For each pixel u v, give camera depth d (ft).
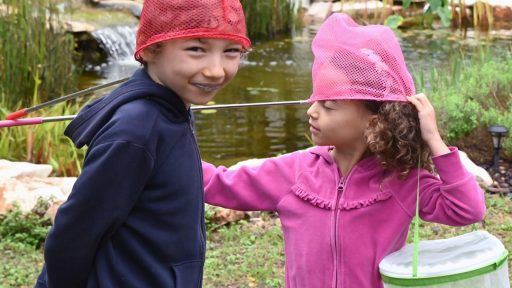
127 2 37.47
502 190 17.24
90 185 6.66
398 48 8.07
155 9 6.82
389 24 19.24
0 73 23.70
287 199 8.34
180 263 7.13
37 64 24.53
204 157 21.77
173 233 7.04
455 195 7.69
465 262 7.49
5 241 14.65
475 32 38.04
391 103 7.81
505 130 18.35
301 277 8.19
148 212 6.95
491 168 18.65
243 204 8.49
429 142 7.79
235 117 25.39
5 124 8.65
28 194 15.69
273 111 26.08
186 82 6.93
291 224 8.30
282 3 39.70
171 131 6.95
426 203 7.92
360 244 8.00
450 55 32.94
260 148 22.66
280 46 36.58
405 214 7.98
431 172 8.37
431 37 36.88
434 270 7.43
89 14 35.65
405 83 7.96
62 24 26.12
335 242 8.04
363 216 8.03
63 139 21.20
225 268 13.65
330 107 7.99
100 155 6.66
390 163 7.91
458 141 19.75
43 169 17.70
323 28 8.14
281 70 32.01
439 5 18.08
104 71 32.14
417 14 40.60
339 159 8.30
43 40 24.61
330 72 7.93
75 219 6.72
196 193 7.21
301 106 26.71
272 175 8.45
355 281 8.00
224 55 6.98
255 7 38.45
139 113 6.78
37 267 13.73
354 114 7.95
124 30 35.12
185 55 6.84
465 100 20.99
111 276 6.93
